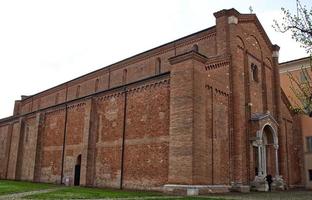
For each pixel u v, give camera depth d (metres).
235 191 27.56
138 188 27.50
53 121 40.19
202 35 33.34
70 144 36.31
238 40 32.38
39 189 27.45
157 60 37.50
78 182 34.19
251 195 24.88
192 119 24.08
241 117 30.56
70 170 35.47
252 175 30.36
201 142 24.44
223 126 28.19
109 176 30.66
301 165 40.25
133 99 30.05
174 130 24.95
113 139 31.20
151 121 27.81
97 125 33.59
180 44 35.25
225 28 31.14
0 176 48.44
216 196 22.58
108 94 32.81
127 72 40.78
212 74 27.97
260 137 30.75
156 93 27.95
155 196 21.72
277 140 34.34
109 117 32.28
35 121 42.81
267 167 33.78
